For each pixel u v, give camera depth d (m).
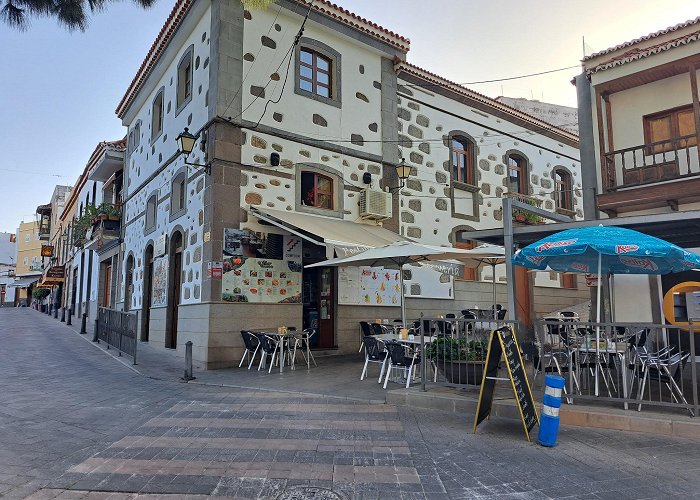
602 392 6.90
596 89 11.68
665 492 3.98
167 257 13.77
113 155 20.16
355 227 12.80
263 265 11.49
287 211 12.10
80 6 6.41
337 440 5.45
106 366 11.00
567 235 6.38
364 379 9.11
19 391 8.29
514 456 4.88
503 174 18.08
